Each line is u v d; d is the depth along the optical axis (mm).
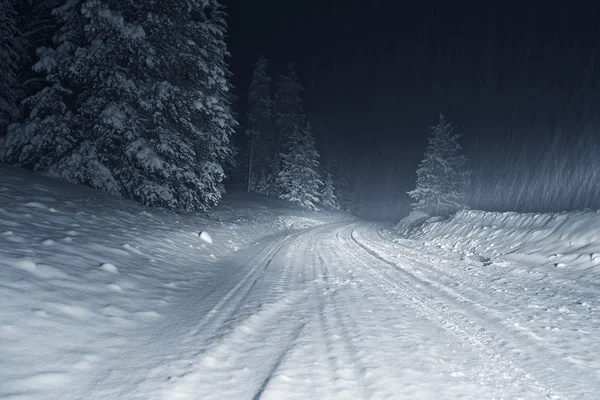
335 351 4328
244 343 4520
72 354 3771
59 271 5773
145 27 15609
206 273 9359
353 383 3533
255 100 48031
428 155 40438
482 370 3982
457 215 21812
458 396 3381
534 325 5531
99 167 14680
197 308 5984
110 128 14805
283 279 8875
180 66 16781
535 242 12383
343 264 11703
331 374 3707
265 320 5504
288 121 51719
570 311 6273
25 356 3510
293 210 42688
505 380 3760
